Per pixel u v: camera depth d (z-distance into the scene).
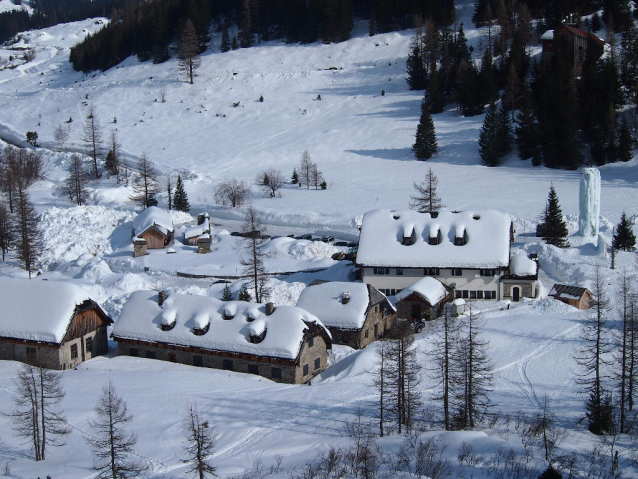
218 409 50.88
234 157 156.62
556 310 72.94
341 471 39.53
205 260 98.69
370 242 82.00
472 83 162.25
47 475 38.84
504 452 41.88
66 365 61.94
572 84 139.75
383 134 162.38
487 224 81.44
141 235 104.62
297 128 172.38
